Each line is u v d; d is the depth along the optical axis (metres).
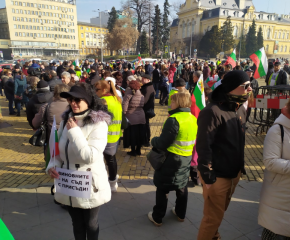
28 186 3.84
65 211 3.19
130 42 60.34
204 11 85.12
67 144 1.91
